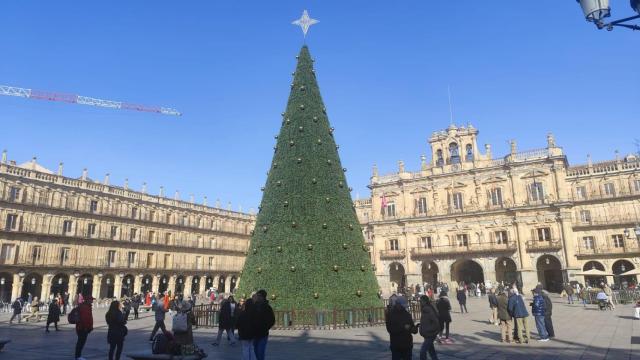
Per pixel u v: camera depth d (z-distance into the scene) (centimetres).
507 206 6706
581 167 7112
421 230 7294
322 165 2588
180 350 1380
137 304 3656
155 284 7919
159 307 2002
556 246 6200
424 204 7419
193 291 8769
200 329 2455
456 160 7456
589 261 6406
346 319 2244
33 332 2523
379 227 7712
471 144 7325
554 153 6475
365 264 2483
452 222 7081
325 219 2447
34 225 6462
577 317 2845
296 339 1920
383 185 7844
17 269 6112
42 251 6481
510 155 6825
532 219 6500
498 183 6888
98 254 7194
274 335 2036
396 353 1148
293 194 2498
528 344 1762
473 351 1620
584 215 6644
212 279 9244
